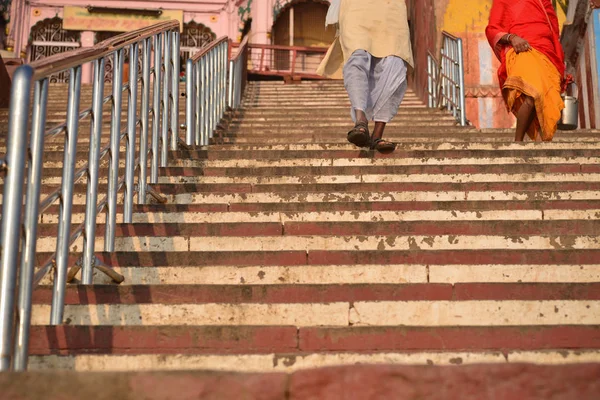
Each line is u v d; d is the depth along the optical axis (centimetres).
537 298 299
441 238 370
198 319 295
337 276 329
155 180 480
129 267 341
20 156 250
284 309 294
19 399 169
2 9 2092
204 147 570
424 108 948
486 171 494
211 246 378
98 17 2144
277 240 374
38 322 304
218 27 2188
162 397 172
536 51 622
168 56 536
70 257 378
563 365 184
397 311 292
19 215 245
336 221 397
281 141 702
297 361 250
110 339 274
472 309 291
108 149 377
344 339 269
